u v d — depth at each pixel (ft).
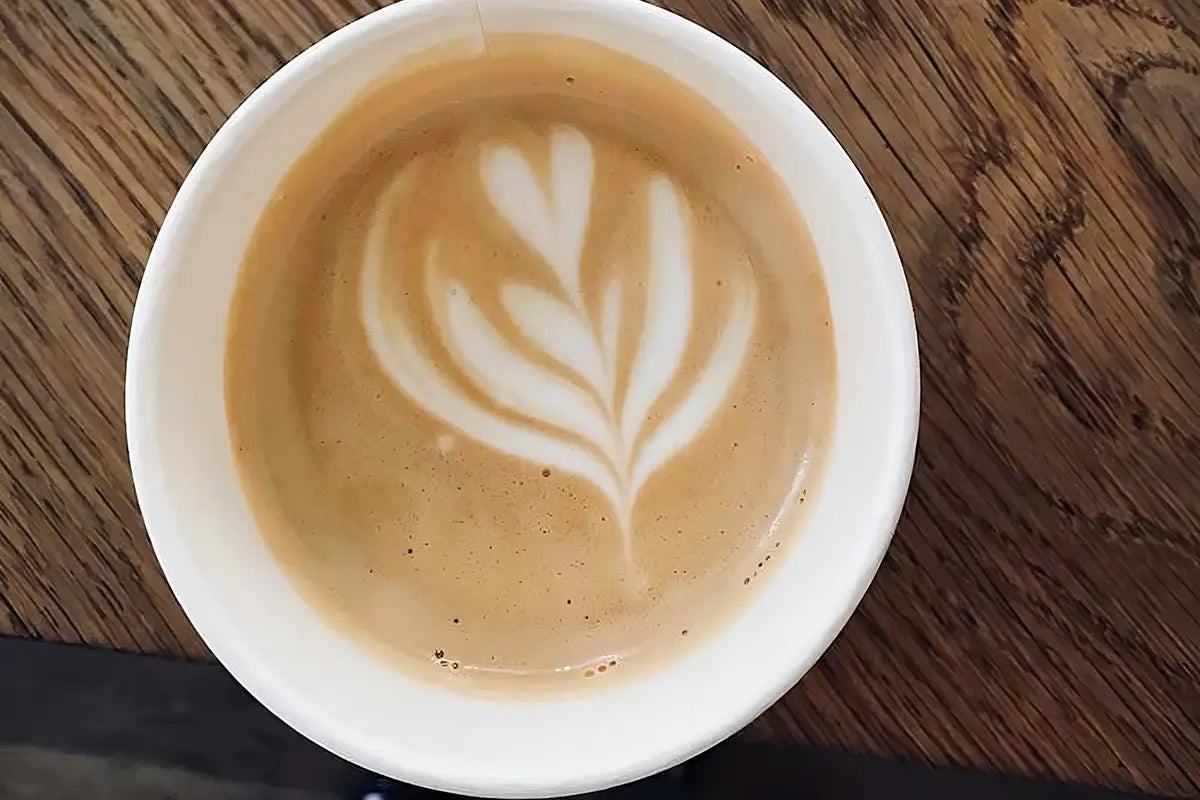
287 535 0.76
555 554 0.77
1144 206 0.74
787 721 0.76
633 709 0.72
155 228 0.74
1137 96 0.73
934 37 0.73
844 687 0.76
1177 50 0.73
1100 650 0.75
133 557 0.76
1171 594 0.75
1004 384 0.75
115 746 0.76
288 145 0.73
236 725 0.76
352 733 0.68
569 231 0.76
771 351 0.76
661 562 0.77
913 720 0.76
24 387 0.75
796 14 0.73
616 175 0.76
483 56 0.72
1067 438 0.75
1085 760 0.76
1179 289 0.74
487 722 0.73
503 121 0.76
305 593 0.76
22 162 0.74
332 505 0.77
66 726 0.76
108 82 0.74
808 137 0.67
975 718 0.76
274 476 0.77
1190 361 0.74
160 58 0.74
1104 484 0.75
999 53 0.73
